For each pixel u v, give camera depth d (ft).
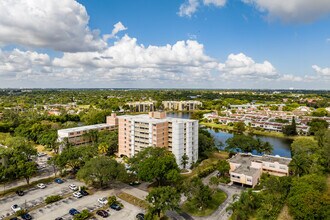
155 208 268.21
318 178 328.08
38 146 601.62
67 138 525.34
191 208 306.96
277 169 416.67
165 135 469.16
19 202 317.01
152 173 344.49
